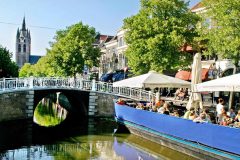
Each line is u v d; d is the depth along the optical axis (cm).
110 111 2834
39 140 1892
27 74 8881
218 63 2630
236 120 1295
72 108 3347
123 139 1900
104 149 1652
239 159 1159
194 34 2562
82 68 3888
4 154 1542
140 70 2641
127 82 2002
